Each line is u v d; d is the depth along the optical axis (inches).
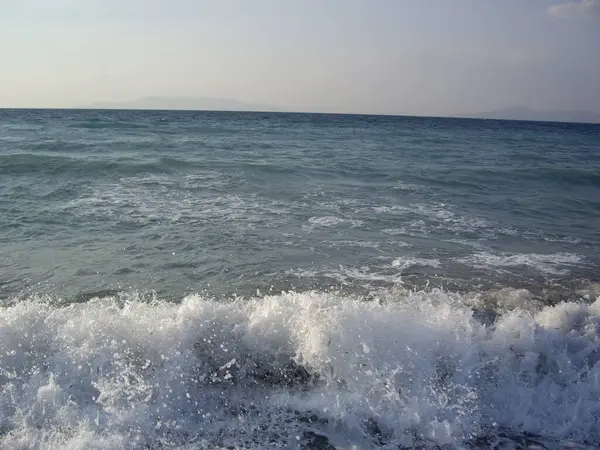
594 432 140.2
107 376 148.6
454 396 149.5
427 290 235.9
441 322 171.2
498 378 155.6
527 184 538.6
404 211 393.4
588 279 255.8
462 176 566.9
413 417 141.0
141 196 416.8
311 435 135.1
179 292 227.9
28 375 148.6
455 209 408.5
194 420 139.6
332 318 164.7
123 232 314.8
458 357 159.6
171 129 1352.1
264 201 412.5
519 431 140.3
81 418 135.1
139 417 136.9
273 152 789.2
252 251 285.1
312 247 295.1
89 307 187.9
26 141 823.7
